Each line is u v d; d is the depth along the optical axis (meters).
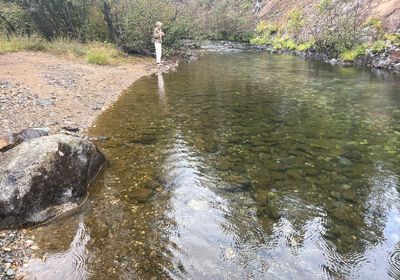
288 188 5.81
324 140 7.92
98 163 6.34
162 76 15.97
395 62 16.98
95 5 20.84
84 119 9.13
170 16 22.66
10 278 3.88
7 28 20.17
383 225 4.84
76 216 5.05
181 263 4.14
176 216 5.05
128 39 20.86
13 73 12.20
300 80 14.98
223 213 5.12
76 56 17.48
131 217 5.02
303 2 31.30
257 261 4.18
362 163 6.73
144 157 6.95
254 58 23.27
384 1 20.62
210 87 13.55
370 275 3.98
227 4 40.78
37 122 8.30
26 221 4.79
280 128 8.73
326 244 4.47
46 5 20.08
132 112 9.97
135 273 3.98
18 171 4.97
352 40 20.20
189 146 7.51
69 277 3.93
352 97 11.85
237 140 7.88
